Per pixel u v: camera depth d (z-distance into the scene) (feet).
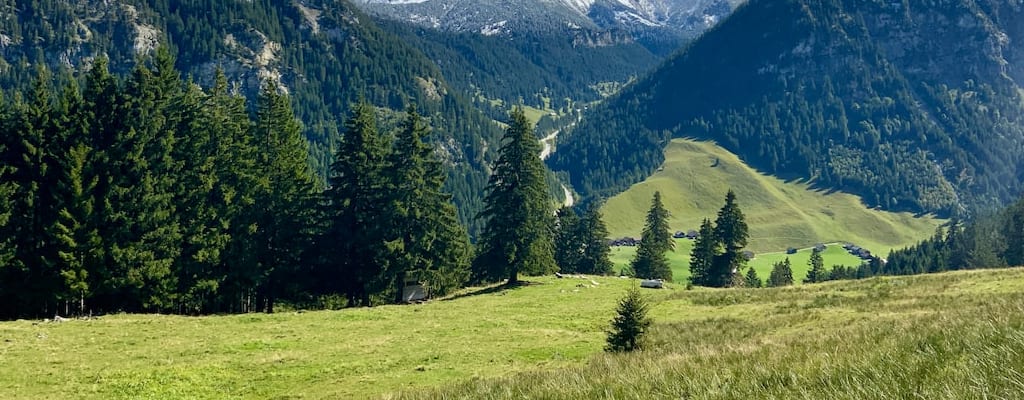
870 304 122.11
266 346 107.14
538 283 205.36
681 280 561.02
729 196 307.99
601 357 86.28
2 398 75.77
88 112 157.99
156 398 77.46
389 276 191.42
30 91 159.02
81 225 149.89
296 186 196.54
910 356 33.45
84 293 150.51
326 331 121.80
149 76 168.14
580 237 345.92
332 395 79.61
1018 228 369.09
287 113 201.36
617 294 177.27
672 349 79.30
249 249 180.75
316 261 196.24
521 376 60.54
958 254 428.56
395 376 88.53
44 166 151.53
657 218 350.43
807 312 119.44
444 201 200.44
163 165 165.58
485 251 210.79
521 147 202.69
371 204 196.03
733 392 31.50
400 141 195.52
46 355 96.27
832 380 30.55
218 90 200.95
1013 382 24.89
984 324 41.14
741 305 145.69
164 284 161.68
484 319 136.26
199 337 113.50
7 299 153.99
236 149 184.96
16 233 149.79
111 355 97.76
